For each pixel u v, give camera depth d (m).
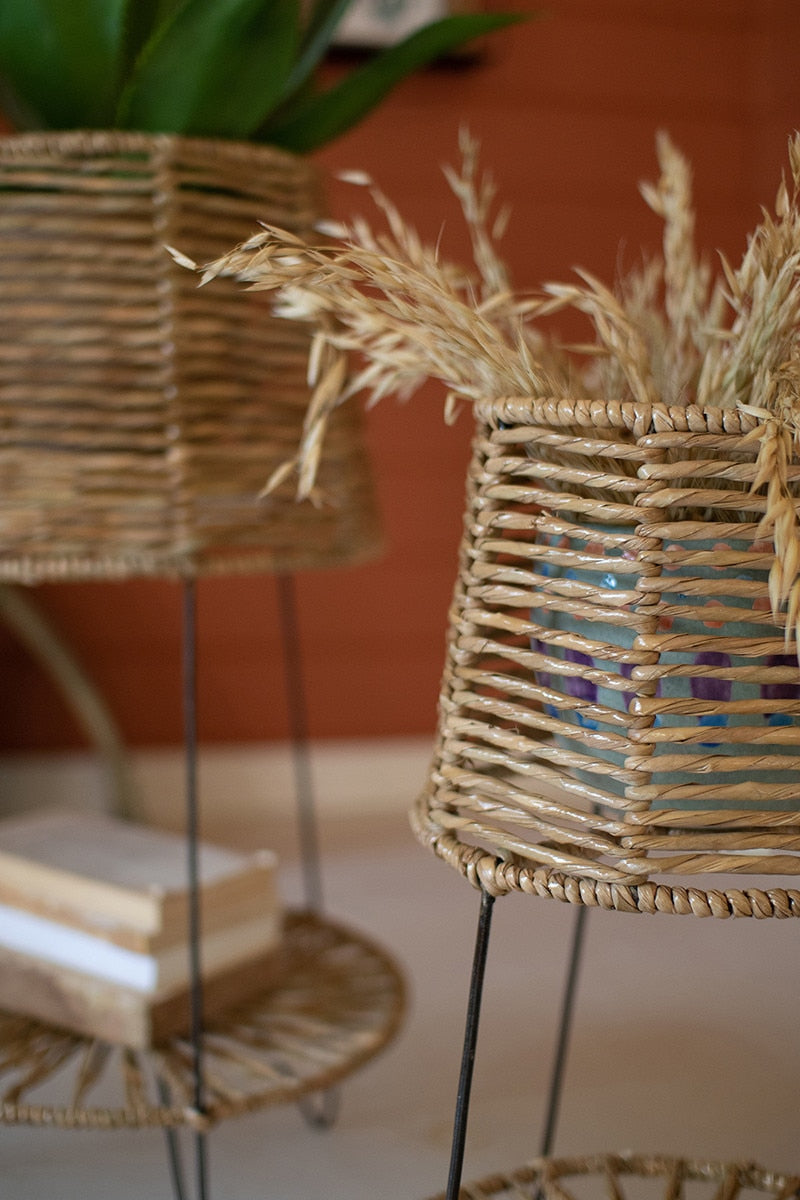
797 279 0.80
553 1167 0.92
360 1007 1.16
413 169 2.06
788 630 0.73
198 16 0.96
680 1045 1.39
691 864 0.76
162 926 1.08
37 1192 1.18
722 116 2.19
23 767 2.06
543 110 2.11
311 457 0.85
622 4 2.12
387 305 0.84
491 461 0.82
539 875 0.77
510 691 0.80
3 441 1.01
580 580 0.81
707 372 0.84
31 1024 1.12
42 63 1.02
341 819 2.12
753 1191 1.16
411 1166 1.22
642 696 0.77
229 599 2.11
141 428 1.02
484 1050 1.39
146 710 2.10
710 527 0.77
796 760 0.77
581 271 0.84
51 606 2.04
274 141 1.10
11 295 1.01
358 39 1.95
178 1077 1.05
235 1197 1.18
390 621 2.18
